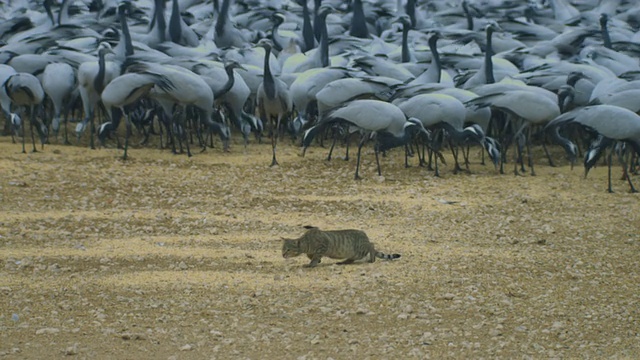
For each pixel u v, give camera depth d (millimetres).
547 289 22641
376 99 44562
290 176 39156
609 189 36500
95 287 22344
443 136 43750
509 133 44281
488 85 42750
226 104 46469
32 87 42000
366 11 81250
